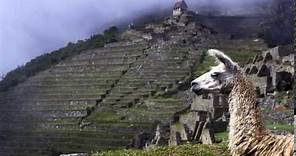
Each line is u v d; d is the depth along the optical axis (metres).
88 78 103.81
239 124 9.76
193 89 10.54
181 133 55.56
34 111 97.12
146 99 85.56
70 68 112.50
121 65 105.94
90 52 118.19
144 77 96.62
